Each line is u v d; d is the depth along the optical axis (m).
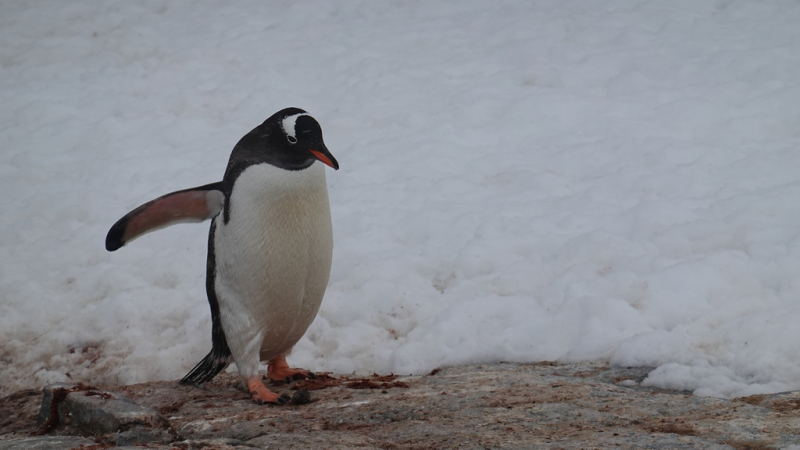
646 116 22.53
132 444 8.87
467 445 7.74
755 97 22.42
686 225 15.70
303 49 30.47
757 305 12.27
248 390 11.55
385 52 29.58
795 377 9.90
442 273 15.89
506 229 17.23
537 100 24.25
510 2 33.50
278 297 10.70
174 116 26.12
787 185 16.84
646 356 11.18
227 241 10.55
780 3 29.69
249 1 36.09
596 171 19.86
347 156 22.34
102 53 31.33
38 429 10.20
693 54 26.19
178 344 14.05
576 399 9.24
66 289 16.20
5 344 14.40
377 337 14.02
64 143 24.30
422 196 19.55
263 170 10.16
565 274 14.64
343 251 17.06
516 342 12.81
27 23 34.06
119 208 20.02
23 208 20.03
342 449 7.79
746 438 7.49
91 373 13.46
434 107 24.94
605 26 29.31
